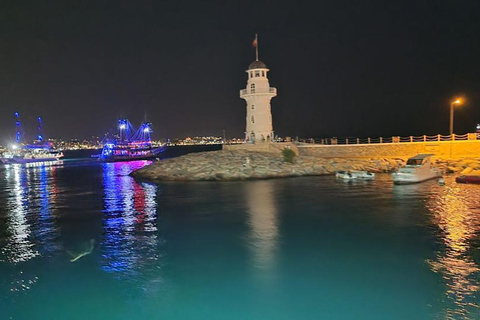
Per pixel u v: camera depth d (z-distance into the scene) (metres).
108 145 128.88
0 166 102.44
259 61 57.41
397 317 12.49
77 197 38.19
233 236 21.42
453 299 13.47
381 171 49.22
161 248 19.78
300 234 21.39
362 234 21.03
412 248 18.55
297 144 59.06
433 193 32.75
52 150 140.50
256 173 45.59
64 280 16.16
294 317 12.73
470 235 20.36
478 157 51.50
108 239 21.73
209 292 14.66
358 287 14.62
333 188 36.94
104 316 13.27
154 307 13.71
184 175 47.78
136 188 43.03
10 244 21.36
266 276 15.86
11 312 13.66
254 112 57.69
